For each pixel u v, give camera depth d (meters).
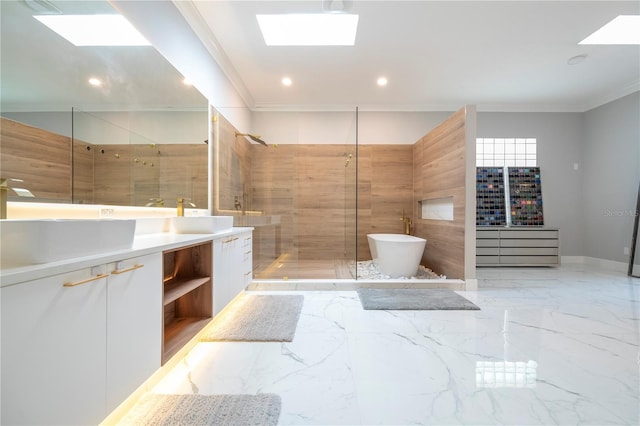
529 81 3.88
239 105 3.93
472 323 2.23
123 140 1.80
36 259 0.81
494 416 1.21
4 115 1.12
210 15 2.56
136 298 1.17
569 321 2.27
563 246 4.82
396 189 4.82
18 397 0.72
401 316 2.37
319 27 2.76
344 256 4.64
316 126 4.73
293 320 2.25
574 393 1.37
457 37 2.89
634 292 3.11
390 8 2.46
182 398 1.30
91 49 1.54
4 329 0.69
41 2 1.27
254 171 4.47
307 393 1.36
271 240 4.38
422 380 1.47
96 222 1.02
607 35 2.86
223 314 2.32
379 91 4.19
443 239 3.65
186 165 2.53
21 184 1.20
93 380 0.95
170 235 1.96
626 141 4.14
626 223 4.15
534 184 4.81
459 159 3.25
